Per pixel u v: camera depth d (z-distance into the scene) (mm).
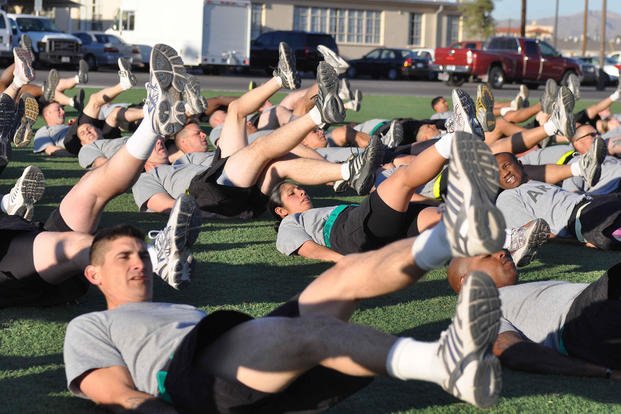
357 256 3502
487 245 3014
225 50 35969
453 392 3002
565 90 8555
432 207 5980
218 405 3395
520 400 4141
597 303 4395
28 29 34094
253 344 3295
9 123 7789
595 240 7070
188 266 5129
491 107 8914
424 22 56500
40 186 6289
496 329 2949
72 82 14266
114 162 5398
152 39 36219
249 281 6059
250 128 10633
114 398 3611
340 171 6938
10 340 4754
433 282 6172
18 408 3875
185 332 3781
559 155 9727
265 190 7414
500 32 118250
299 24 52875
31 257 4895
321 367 3352
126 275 4035
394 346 3119
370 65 41375
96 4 52469
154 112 5188
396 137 10414
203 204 7582
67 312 5234
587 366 4410
